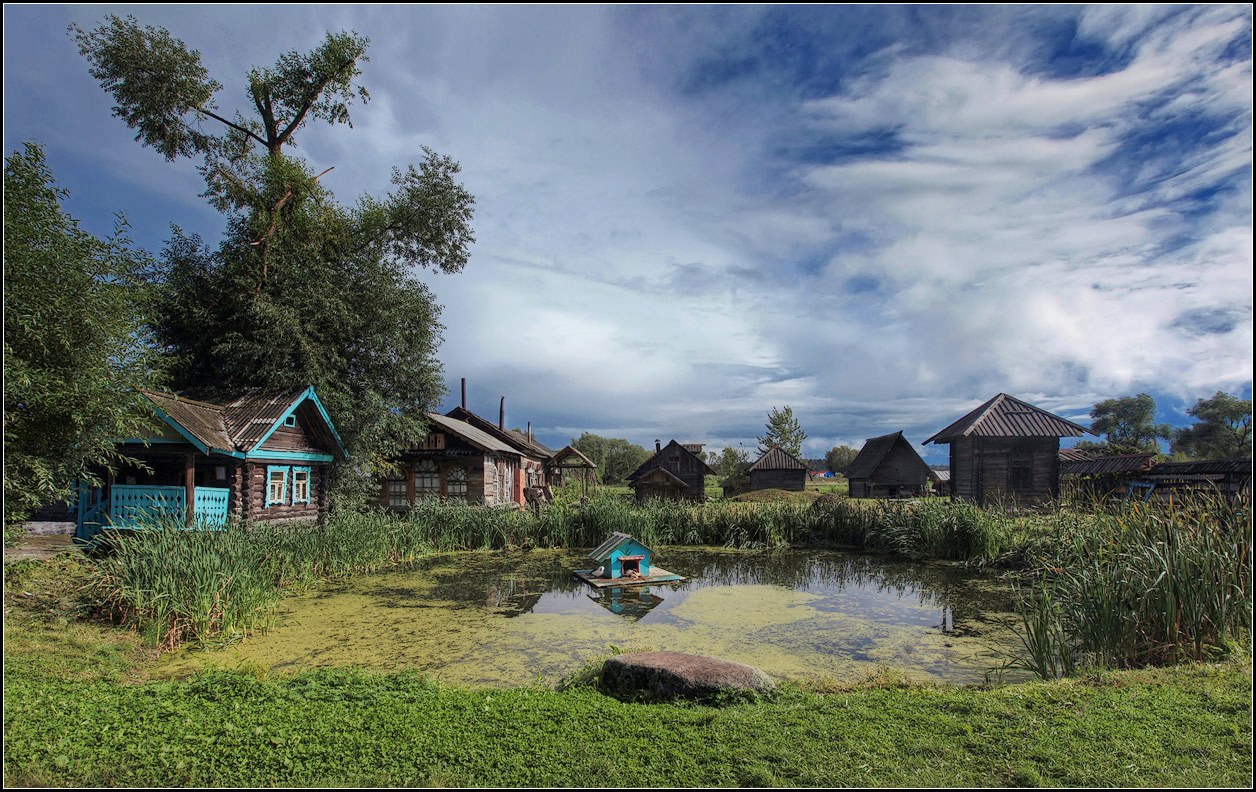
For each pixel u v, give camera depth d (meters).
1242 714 4.75
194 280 18.41
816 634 9.54
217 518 14.28
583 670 6.88
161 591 8.98
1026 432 24.89
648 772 4.02
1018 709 4.96
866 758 4.17
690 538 21.34
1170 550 7.00
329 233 19.77
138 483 15.62
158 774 4.11
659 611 11.24
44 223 8.98
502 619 10.63
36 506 10.19
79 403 9.38
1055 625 7.49
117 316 10.02
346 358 20.03
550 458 38.72
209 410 15.55
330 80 19.83
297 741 4.54
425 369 21.73
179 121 18.88
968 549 16.55
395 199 21.53
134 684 6.53
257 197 18.72
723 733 4.59
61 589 9.72
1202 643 6.64
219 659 8.31
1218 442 49.53
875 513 20.83
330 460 19.11
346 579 14.59
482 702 5.38
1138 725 4.59
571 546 20.41
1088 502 16.53
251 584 10.27
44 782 4.04
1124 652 6.91
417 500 24.52
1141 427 61.72
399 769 4.12
